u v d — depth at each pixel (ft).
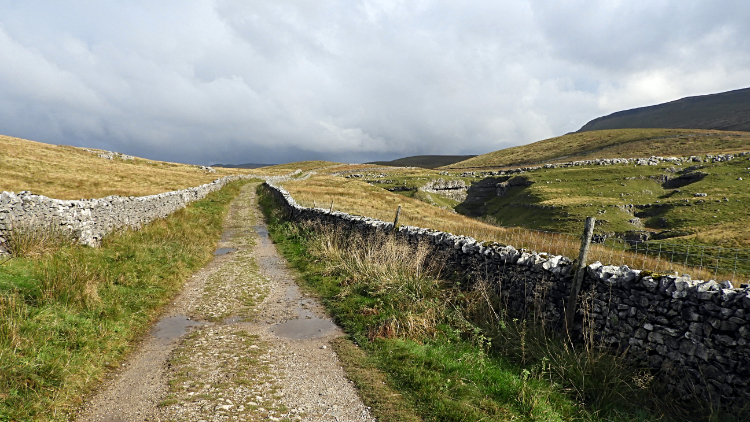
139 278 32.14
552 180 324.80
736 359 15.62
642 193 271.49
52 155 212.64
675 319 17.74
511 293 26.68
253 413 15.70
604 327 20.57
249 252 51.55
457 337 23.02
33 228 31.81
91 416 15.16
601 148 562.25
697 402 16.30
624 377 18.06
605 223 197.57
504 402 16.74
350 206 112.47
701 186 255.29
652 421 15.62
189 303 30.66
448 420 15.62
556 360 19.71
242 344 23.16
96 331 21.45
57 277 24.48
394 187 350.64
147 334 24.22
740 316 15.61
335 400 17.17
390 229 42.86
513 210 272.10
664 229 190.70
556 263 23.76
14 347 16.88
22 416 14.03
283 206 92.63
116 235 43.21
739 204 196.75
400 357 21.26
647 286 18.80
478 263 30.30
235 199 124.98
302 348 22.91
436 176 404.77
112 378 18.42
